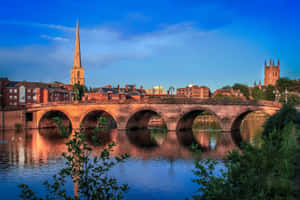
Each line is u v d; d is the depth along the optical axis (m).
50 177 33.72
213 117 145.38
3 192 28.73
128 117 83.62
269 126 37.97
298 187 15.44
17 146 57.25
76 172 12.82
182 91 199.25
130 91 161.75
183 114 78.44
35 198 12.34
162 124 125.75
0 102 107.62
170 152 50.38
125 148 54.69
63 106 89.25
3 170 37.31
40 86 119.25
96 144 13.14
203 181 14.95
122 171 36.03
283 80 97.81
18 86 110.25
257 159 16.59
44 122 96.12
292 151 19.06
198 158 15.59
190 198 26.83
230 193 14.48
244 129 87.12
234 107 74.00
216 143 60.53
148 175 34.41
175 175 34.41
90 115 92.38
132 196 27.27
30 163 41.38
